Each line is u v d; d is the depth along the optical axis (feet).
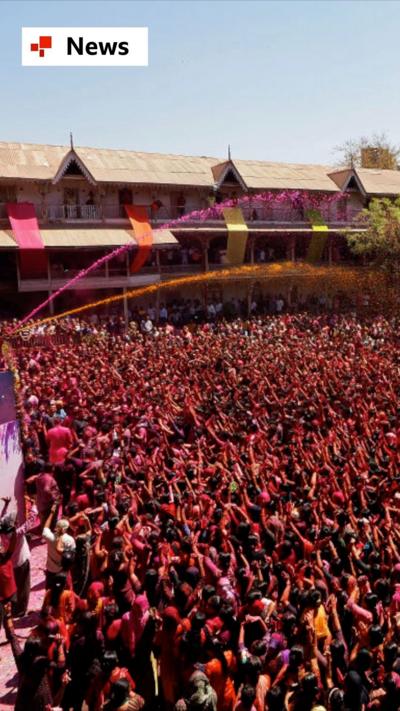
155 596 30.17
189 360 86.22
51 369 76.28
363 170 194.59
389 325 130.21
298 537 35.09
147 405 62.03
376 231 164.66
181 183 150.41
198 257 159.53
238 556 33.99
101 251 145.28
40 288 133.08
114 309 146.61
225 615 26.55
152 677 27.61
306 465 47.24
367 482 43.83
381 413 60.39
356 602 30.25
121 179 143.02
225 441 54.08
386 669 25.67
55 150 148.56
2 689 31.37
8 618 32.30
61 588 28.58
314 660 26.22
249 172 168.86
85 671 26.27
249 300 158.81
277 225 165.07
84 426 55.01
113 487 42.93
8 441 36.94
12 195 136.87
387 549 34.99
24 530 37.29
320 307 167.32
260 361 84.84
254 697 23.16
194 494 40.68
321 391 70.18
